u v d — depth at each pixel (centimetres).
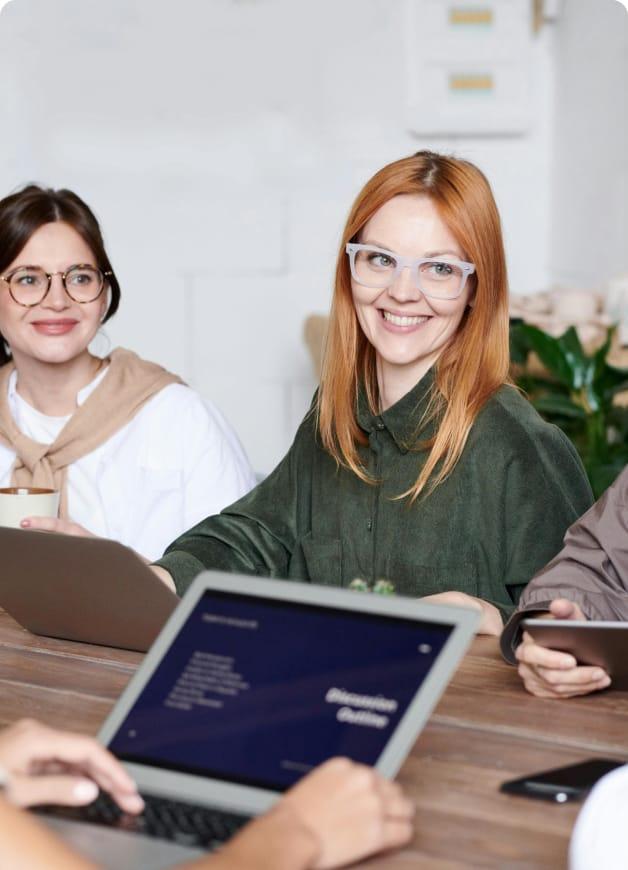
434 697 97
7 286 230
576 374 338
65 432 237
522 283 517
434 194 187
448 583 190
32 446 238
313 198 500
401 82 495
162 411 243
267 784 99
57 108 496
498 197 514
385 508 194
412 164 190
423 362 195
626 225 447
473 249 188
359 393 200
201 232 502
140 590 143
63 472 238
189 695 107
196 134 498
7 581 158
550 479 186
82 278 233
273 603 109
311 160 498
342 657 103
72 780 100
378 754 97
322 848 87
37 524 174
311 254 502
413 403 193
